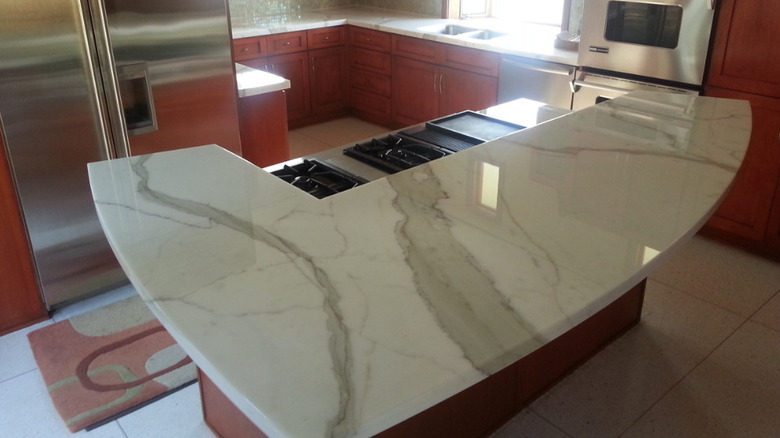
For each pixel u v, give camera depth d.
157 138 2.90
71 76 2.53
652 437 2.11
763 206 3.09
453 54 4.39
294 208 1.51
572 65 3.62
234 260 1.26
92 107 2.63
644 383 2.36
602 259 1.26
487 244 1.32
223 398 1.96
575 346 2.37
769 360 2.48
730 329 2.67
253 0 5.12
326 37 5.12
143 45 2.71
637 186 1.62
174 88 2.88
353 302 1.11
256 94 3.23
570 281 1.18
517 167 1.75
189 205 1.53
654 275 3.06
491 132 2.19
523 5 4.95
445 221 1.43
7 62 2.37
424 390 0.89
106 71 2.60
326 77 5.28
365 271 1.21
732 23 2.94
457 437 1.94
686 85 3.20
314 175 1.83
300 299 1.12
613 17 3.32
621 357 2.50
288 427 0.82
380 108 5.24
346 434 0.82
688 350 2.54
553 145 1.93
